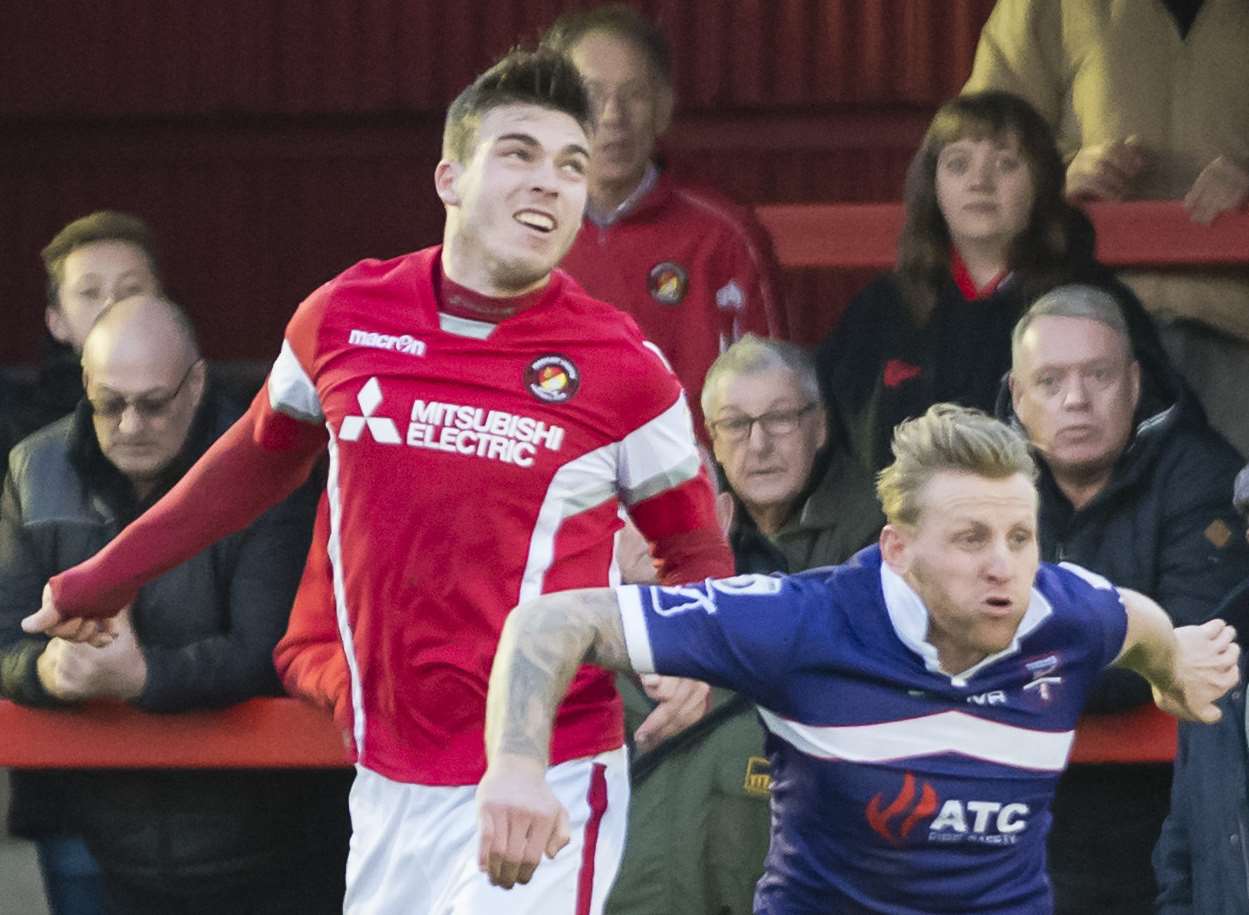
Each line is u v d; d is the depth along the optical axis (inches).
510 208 553.9
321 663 642.2
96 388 693.9
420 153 1352.1
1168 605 677.3
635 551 696.4
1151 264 983.0
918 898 561.6
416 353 563.8
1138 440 697.0
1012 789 556.7
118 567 609.6
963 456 533.6
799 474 705.0
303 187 1354.6
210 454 606.9
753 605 539.5
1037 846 570.3
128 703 698.2
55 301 826.8
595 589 535.5
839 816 556.1
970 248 804.0
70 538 705.0
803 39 1322.6
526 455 556.7
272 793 723.4
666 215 874.8
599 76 850.1
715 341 873.5
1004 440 535.8
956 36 1311.5
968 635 539.2
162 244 1357.0
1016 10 1011.9
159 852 720.3
